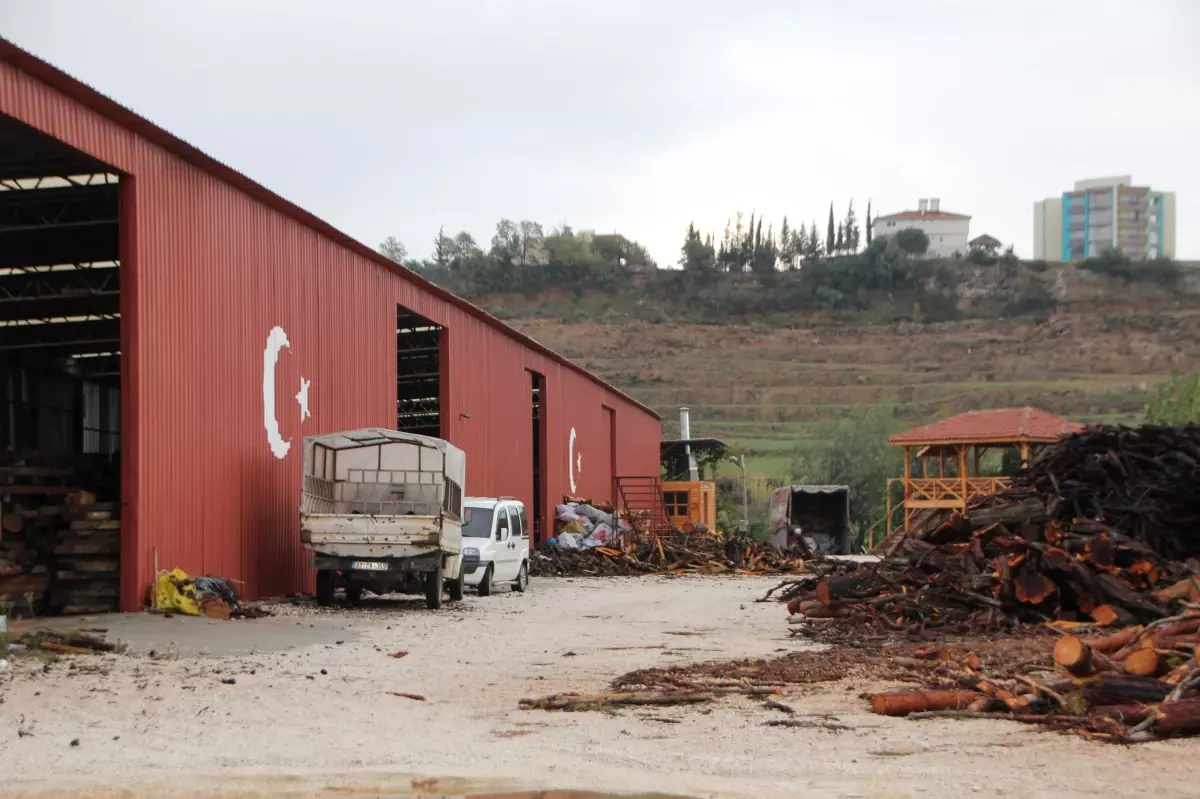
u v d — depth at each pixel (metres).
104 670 11.18
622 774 7.25
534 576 36.00
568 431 47.81
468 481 34.09
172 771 7.26
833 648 14.39
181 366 18.48
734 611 21.17
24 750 7.75
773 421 115.12
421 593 23.66
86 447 30.41
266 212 21.77
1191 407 55.03
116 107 16.31
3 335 27.20
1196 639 10.36
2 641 11.98
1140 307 156.62
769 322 152.88
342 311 25.28
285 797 6.63
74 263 23.08
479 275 162.88
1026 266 171.25
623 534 43.69
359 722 9.09
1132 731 8.16
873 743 8.22
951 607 16.38
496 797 6.63
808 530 53.19
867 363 135.75
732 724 9.06
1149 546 16.80
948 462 68.44
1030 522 16.98
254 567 20.92
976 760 7.59
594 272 165.12
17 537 17.38
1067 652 8.80
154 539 17.52
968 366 131.38
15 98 14.59
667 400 121.44
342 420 25.11
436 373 39.16
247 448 20.73
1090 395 116.00
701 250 180.00
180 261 18.56
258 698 10.03
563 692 10.72
